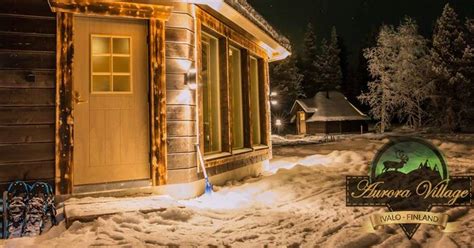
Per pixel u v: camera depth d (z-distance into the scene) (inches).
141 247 153.9
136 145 242.7
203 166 260.4
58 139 222.4
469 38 1449.3
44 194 208.8
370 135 1395.2
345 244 154.8
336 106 1718.8
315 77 2181.3
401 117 1513.3
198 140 261.1
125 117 241.3
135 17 239.6
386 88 1469.0
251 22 323.9
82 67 233.8
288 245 160.1
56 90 223.6
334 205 236.8
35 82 221.1
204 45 316.2
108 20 239.5
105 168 236.1
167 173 245.4
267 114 432.5
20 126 217.9
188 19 257.6
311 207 233.0
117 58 241.9
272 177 331.0
